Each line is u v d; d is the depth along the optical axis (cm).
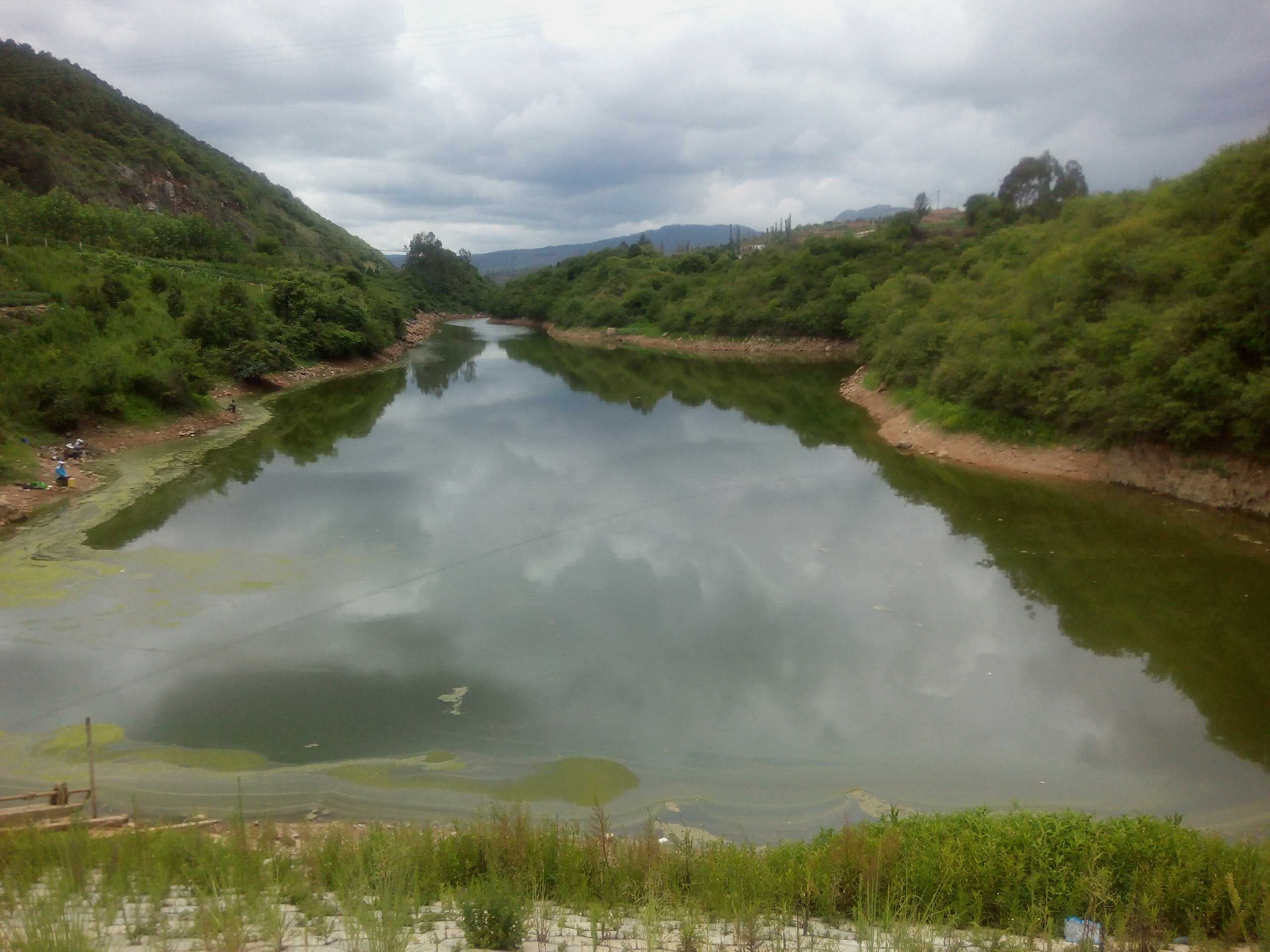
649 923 604
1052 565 2005
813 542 2220
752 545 2200
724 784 1159
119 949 537
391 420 4091
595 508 2555
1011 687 1430
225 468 3023
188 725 1314
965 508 2522
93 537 2206
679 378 5969
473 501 2627
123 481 2795
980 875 698
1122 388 2622
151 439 3378
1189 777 1162
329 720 1333
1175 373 2416
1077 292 3130
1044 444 2995
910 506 2566
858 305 6900
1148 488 2584
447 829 1015
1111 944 592
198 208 10400
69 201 5897
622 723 1326
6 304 3547
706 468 3097
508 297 13100
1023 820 834
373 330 6600
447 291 14700
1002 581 1919
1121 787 1143
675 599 1831
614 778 1172
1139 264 2916
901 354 4212
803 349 7688
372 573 1981
